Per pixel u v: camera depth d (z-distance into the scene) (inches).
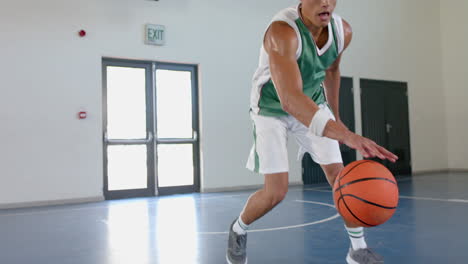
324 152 77.5
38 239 121.2
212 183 260.8
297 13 68.2
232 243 81.4
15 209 200.7
